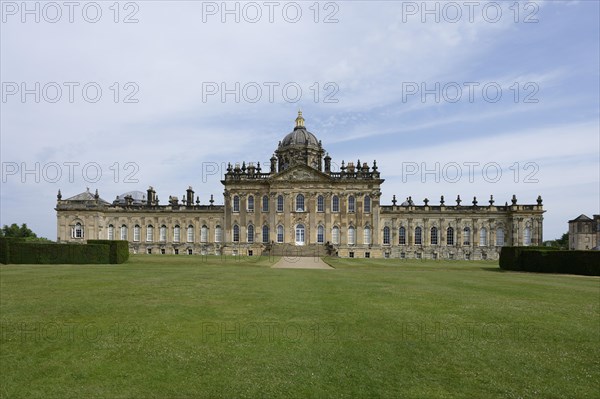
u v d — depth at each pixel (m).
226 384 9.98
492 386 9.94
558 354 12.06
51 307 17.33
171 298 19.62
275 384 9.98
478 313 16.89
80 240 83.00
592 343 13.07
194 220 84.00
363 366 11.05
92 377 10.40
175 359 11.45
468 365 11.20
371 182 75.50
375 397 9.35
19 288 22.77
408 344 12.79
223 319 15.43
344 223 75.19
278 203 76.31
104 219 85.12
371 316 16.09
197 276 29.95
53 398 9.33
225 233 76.94
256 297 20.12
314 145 86.00
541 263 42.50
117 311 16.66
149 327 14.30
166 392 9.59
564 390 9.77
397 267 45.09
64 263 46.69
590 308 18.39
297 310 17.06
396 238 80.56
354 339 13.19
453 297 20.92
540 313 17.08
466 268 46.38
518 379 10.34
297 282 26.83
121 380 10.23
